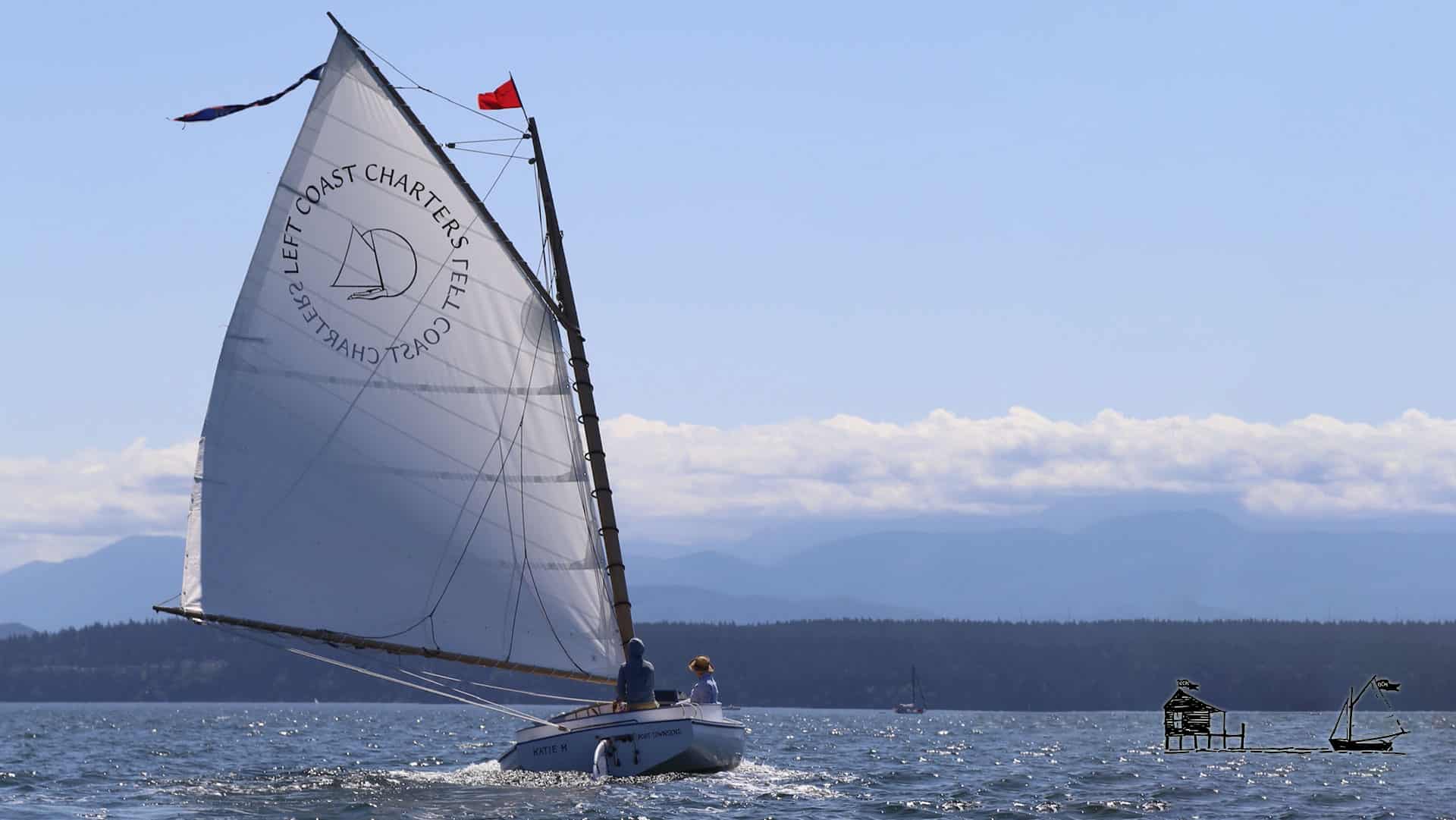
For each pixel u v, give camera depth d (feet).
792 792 294.46
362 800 273.75
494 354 299.79
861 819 255.50
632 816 246.06
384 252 294.46
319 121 290.76
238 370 286.25
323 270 291.58
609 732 294.46
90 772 389.19
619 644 304.50
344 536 289.12
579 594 301.43
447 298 297.12
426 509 293.43
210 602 279.90
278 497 286.46
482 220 298.35
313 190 290.76
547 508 300.81
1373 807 300.81
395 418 293.64
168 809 261.24
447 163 295.48
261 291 287.69
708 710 298.76
